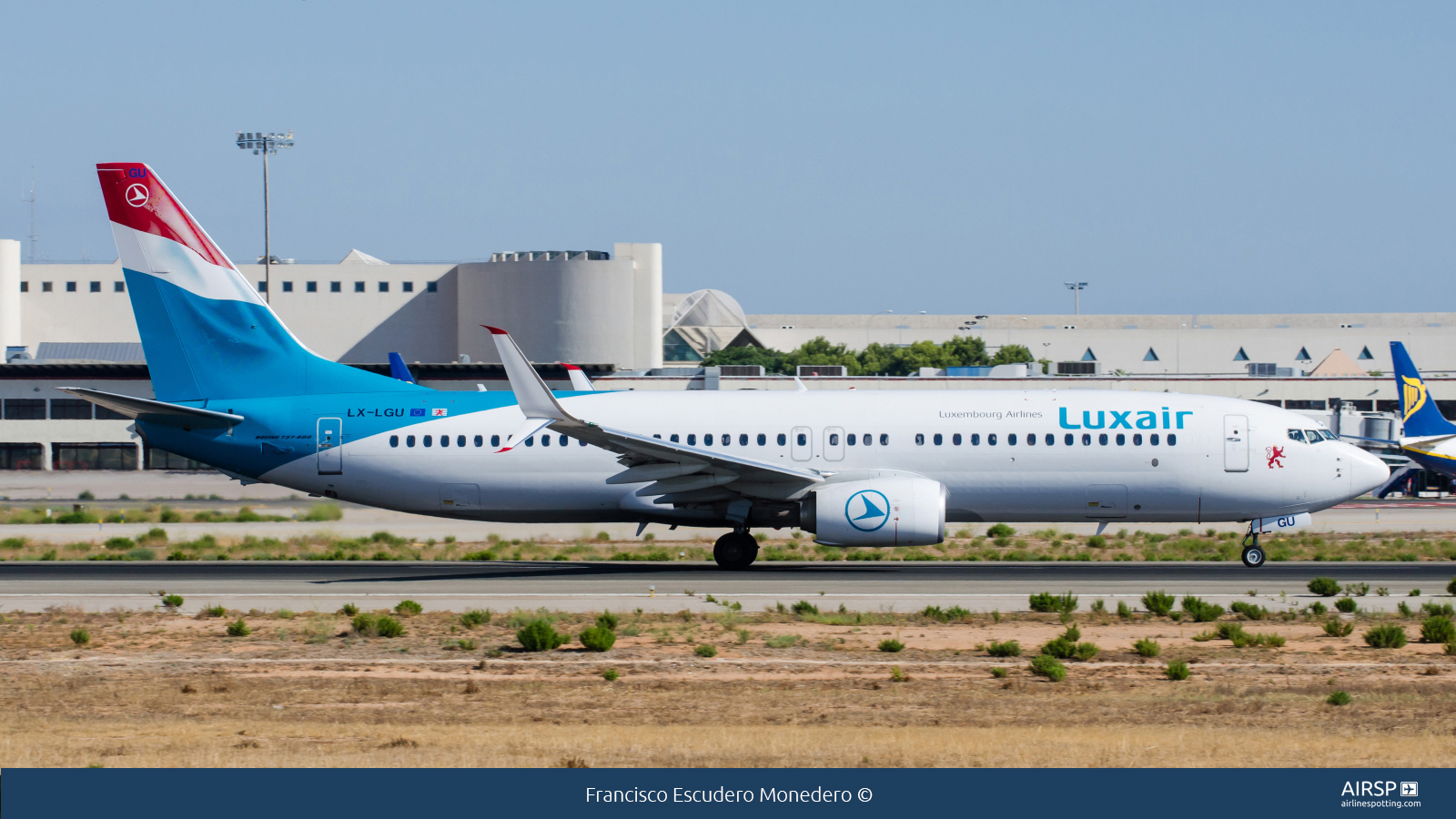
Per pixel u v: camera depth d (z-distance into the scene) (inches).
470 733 2372.0
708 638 3459.6
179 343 5423.2
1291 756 2165.4
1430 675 2952.8
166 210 5383.9
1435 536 7130.9
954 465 5123.0
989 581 4724.4
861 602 4180.6
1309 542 6624.0
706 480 4992.6
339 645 3368.6
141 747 2242.9
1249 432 5108.3
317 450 5344.5
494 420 5334.6
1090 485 5118.1
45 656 3211.1
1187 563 5492.1
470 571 5157.5
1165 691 2778.1
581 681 2901.1
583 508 5315.0
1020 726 2442.2
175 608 4065.0
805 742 2266.2
